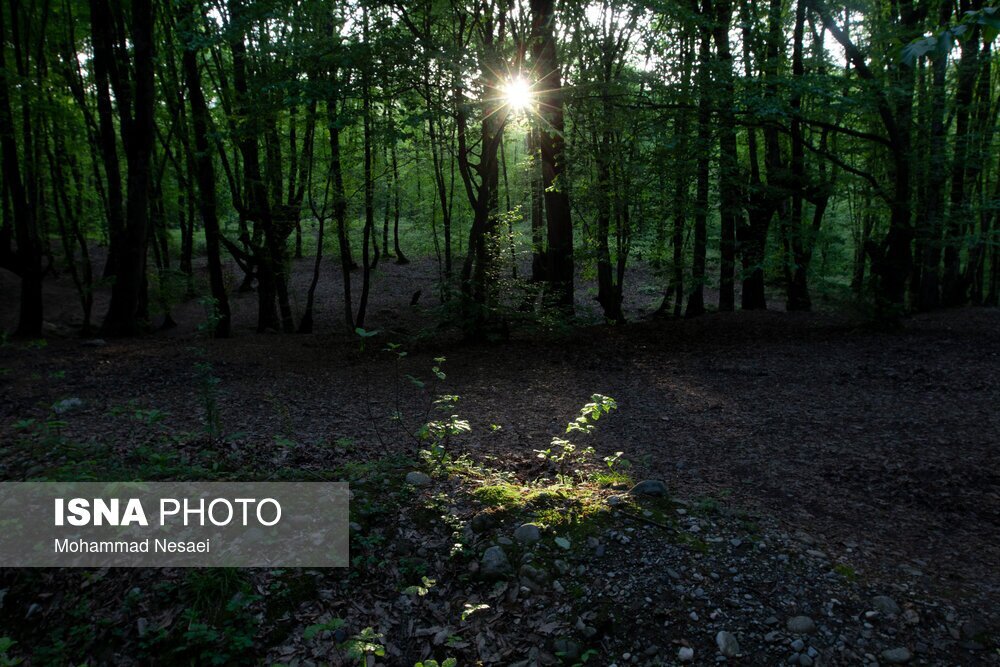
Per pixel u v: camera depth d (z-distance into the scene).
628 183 12.98
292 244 30.34
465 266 12.63
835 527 4.71
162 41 15.95
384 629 3.51
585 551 4.07
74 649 3.43
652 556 4.01
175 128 14.86
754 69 13.34
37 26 15.21
